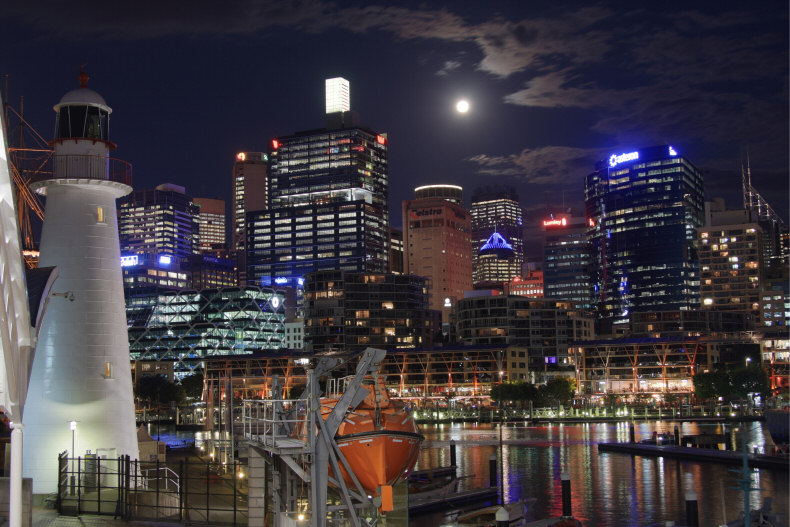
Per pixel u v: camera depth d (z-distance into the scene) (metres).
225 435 64.44
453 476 79.00
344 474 41.72
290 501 38.03
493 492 69.00
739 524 46.34
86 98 44.88
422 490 69.69
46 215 44.78
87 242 44.31
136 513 38.12
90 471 41.84
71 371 42.88
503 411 193.88
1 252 16.84
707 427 165.12
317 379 36.72
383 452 41.03
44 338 43.06
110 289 44.75
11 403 18.47
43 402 42.50
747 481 32.34
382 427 41.53
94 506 39.56
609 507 65.75
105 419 43.09
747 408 192.12
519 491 74.69
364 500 35.09
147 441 59.44
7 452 39.12
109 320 44.31
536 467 93.44
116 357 44.25
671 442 108.94
